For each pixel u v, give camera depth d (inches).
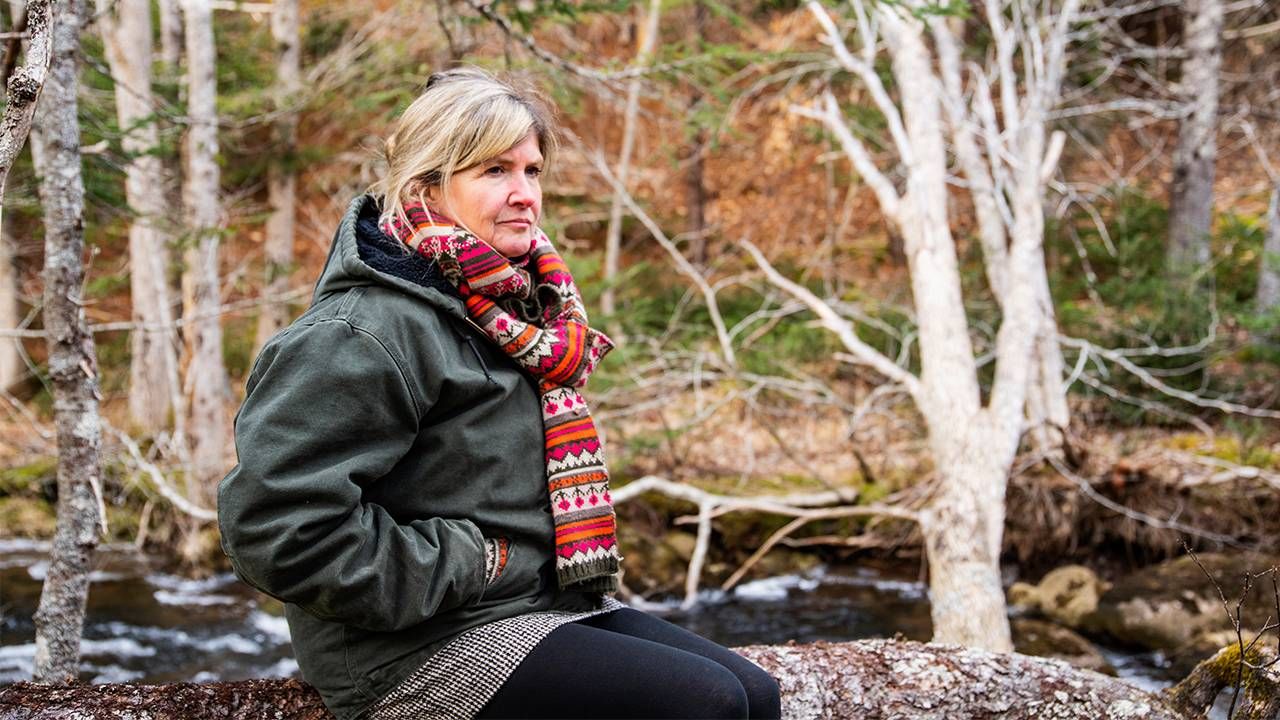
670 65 172.7
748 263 496.4
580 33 408.8
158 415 335.9
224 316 421.7
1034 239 251.6
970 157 290.2
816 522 290.5
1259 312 339.3
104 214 205.6
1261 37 471.8
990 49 367.2
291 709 75.3
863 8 264.4
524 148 67.8
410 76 246.5
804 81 469.4
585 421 67.0
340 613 58.2
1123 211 386.9
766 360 321.1
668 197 548.1
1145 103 352.5
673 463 313.7
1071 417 304.0
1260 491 265.0
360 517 57.9
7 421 365.1
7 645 217.8
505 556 63.6
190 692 75.4
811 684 85.7
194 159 286.0
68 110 104.6
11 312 379.9
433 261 63.8
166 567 280.7
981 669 88.6
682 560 281.1
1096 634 235.5
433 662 61.9
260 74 384.2
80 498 105.2
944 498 210.8
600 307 356.8
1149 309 346.0
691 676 61.4
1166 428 325.7
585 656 61.6
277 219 371.6
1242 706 88.5
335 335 58.4
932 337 231.9
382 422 58.9
